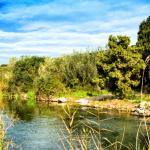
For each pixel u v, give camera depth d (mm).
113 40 52438
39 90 65938
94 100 54000
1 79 76000
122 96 51812
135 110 42438
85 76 66438
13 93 73750
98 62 53406
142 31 62719
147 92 56875
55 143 24656
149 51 60375
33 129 30828
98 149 5496
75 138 5535
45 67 71000
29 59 76938
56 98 63625
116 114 40875
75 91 65625
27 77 74062
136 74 52000
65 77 68000
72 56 69750
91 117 37156
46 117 39094
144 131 25453
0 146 8922
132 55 51250
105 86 53656
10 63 77062
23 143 24656
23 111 44969
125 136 26219
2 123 9742
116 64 51625
